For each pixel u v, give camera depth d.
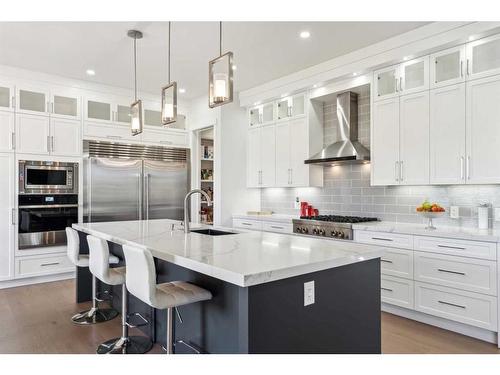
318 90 4.58
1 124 4.41
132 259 2.07
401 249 3.41
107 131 5.24
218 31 3.41
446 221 3.64
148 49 3.85
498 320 2.76
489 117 3.02
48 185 4.73
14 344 2.86
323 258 1.88
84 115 5.04
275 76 4.79
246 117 5.79
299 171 4.85
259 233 2.97
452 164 3.25
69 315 3.56
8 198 4.45
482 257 2.85
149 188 5.61
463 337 2.97
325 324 1.91
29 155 4.59
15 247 4.49
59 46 3.79
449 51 3.27
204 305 2.29
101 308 3.77
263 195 5.96
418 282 3.28
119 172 5.31
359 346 2.10
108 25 3.31
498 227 3.28
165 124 3.14
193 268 1.83
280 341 1.70
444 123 3.31
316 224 4.21
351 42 3.66
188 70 4.54
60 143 4.83
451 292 3.04
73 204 4.92
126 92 5.44
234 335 2.05
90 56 4.08
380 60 3.66
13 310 3.69
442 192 3.68
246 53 3.94
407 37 3.42
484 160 3.05
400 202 4.06
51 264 4.75
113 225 3.61
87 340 2.95
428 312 3.20
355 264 2.09
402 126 3.64
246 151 5.78
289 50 3.85
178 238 2.65
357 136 4.48
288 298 1.74
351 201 4.60
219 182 5.48
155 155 5.73
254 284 1.55
